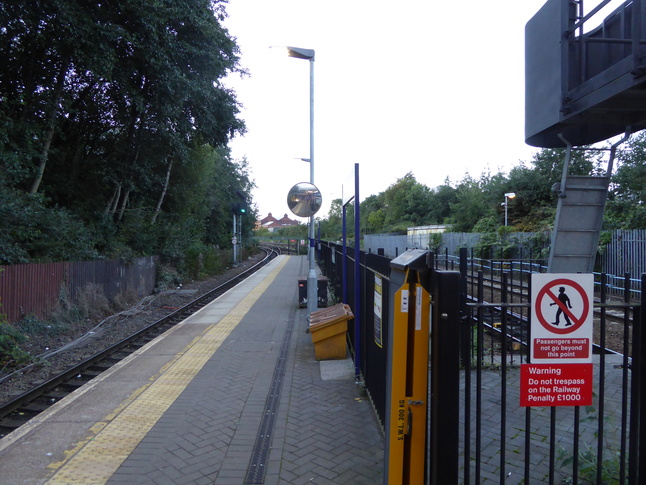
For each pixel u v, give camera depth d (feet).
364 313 19.52
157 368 22.91
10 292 33.17
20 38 43.11
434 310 8.68
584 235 16.55
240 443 14.30
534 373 8.62
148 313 46.03
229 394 18.98
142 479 12.10
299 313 40.19
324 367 22.70
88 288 42.88
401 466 9.16
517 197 95.61
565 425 14.83
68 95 51.31
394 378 9.14
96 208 61.11
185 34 54.29
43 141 47.44
